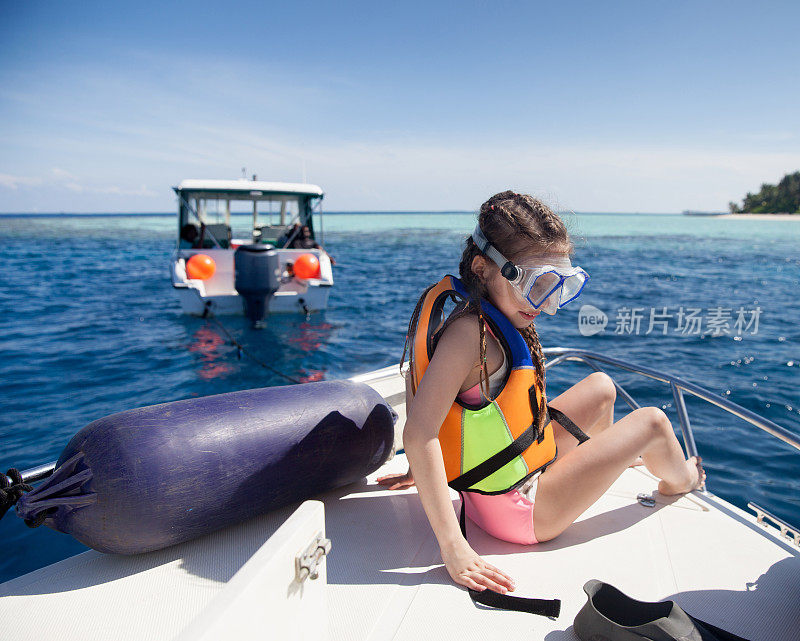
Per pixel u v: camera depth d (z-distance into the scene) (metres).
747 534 1.89
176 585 1.56
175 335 9.23
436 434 1.50
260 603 0.88
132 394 6.43
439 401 1.49
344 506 2.04
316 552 1.07
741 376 6.89
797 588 1.62
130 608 1.46
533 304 1.48
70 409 5.91
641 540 1.84
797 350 8.34
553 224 1.47
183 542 1.75
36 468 1.77
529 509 1.70
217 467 1.65
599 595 1.42
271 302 10.62
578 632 1.37
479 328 1.53
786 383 6.59
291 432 1.81
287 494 1.85
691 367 7.34
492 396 1.62
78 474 1.53
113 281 16.58
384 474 2.36
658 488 2.17
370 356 8.16
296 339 9.05
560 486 1.67
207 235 11.06
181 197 10.65
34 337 9.09
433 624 1.42
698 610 1.53
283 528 1.01
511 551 1.76
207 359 7.89
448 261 24.62
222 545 1.76
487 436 1.60
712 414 5.34
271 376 7.18
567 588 1.58
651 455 1.86
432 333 1.62
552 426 1.91
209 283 10.77
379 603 1.49
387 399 2.67
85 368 7.42
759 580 1.66
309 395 1.96
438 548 1.76
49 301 12.66
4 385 6.70
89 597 1.50
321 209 11.35
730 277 20.12
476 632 1.39
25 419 5.61
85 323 10.14
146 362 7.71
